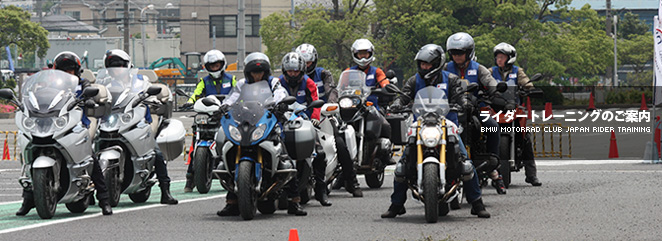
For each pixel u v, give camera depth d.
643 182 39.38
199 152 37.31
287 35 165.25
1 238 24.91
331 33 158.12
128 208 32.03
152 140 32.31
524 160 39.69
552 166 51.06
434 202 26.59
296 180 29.75
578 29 175.88
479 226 26.66
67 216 29.70
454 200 30.42
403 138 37.59
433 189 26.42
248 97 27.66
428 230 25.91
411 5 168.38
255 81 28.81
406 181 27.69
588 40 173.75
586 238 24.41
